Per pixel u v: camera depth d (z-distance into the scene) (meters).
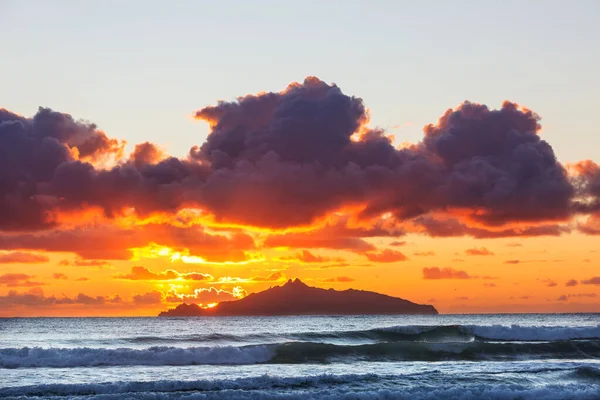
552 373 41.16
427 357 51.62
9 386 36.28
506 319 188.50
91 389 34.06
